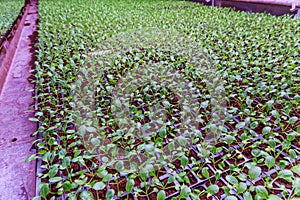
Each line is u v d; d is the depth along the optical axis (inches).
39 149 75.4
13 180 67.6
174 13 270.4
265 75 121.6
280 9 247.4
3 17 260.5
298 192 53.7
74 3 356.5
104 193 60.8
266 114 89.2
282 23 205.5
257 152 67.0
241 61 130.7
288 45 150.3
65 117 86.4
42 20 241.4
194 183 63.4
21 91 117.4
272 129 82.0
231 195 58.4
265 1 254.4
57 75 120.6
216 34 181.5
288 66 119.0
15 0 450.9
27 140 83.6
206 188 61.5
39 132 83.0
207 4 342.3
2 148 79.7
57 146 73.2
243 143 76.2
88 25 216.7
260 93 99.7
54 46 167.5
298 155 72.0
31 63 150.0
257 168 58.9
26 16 289.3
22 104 105.9
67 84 109.3
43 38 175.3
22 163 73.4
